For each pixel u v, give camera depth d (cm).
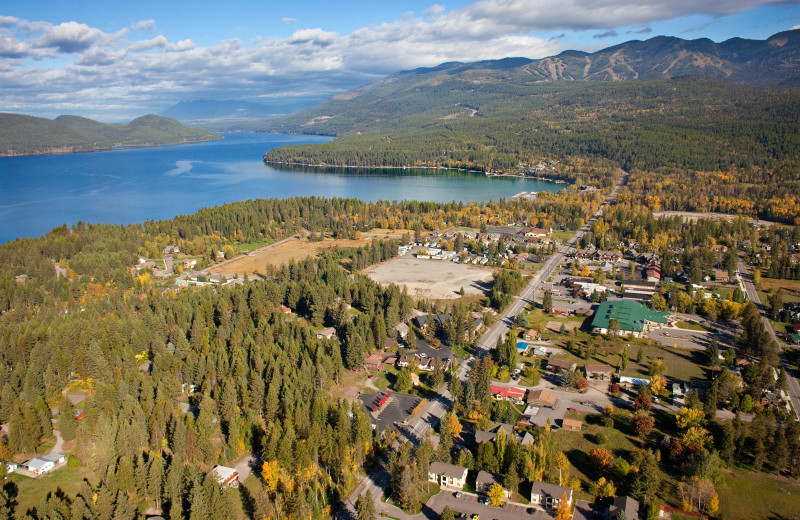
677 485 14362
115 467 14500
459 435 16838
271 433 15362
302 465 14662
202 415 15938
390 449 16138
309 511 13400
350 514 13600
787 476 14738
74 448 16300
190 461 15375
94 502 13062
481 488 14350
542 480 14525
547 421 16912
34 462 15338
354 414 16762
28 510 13225
